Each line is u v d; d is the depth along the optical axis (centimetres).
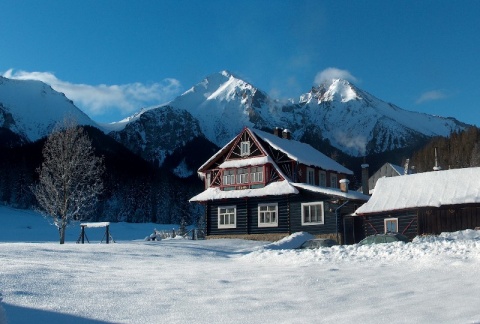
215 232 4878
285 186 4512
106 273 1720
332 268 1705
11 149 15488
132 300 1203
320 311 1051
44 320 996
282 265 1919
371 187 7975
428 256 1744
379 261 1805
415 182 3922
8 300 1162
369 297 1170
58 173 4659
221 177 4959
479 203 3419
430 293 1168
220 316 1033
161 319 1013
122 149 19425
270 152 4891
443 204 3538
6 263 1877
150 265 2116
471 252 1705
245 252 3294
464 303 1026
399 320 923
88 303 1163
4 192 12950
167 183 14825
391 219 3812
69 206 4609
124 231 9088
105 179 13962
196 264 2164
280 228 4531
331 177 5400
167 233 6156
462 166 12925
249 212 4722
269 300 1186
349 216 4172
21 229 8862
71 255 2530
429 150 14438
